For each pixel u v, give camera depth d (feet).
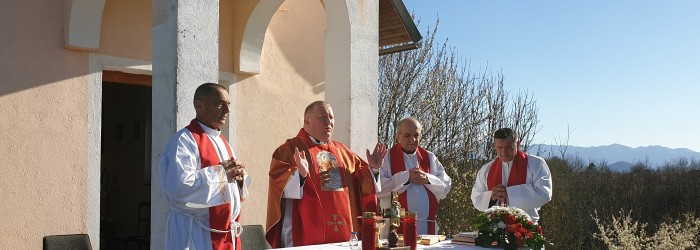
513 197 20.01
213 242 13.91
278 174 16.92
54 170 20.34
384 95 47.75
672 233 34.01
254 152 25.53
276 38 26.48
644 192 58.90
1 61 19.44
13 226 19.53
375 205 18.10
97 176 21.31
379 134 47.32
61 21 20.51
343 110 21.45
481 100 49.75
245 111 25.27
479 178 21.61
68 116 20.66
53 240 19.62
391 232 13.73
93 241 21.16
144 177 32.68
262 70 25.91
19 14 19.77
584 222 46.80
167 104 16.12
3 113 19.44
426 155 21.35
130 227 33.47
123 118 34.40
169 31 16.20
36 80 20.03
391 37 31.24
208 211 13.96
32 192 19.89
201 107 14.16
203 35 16.57
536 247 14.73
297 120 27.04
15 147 19.62
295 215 17.15
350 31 21.44
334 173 17.75
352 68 21.42
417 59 48.85
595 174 58.23
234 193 14.19
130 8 22.43
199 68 16.43
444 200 38.83
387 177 20.38
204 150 13.84
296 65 27.14
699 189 58.70
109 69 22.13
